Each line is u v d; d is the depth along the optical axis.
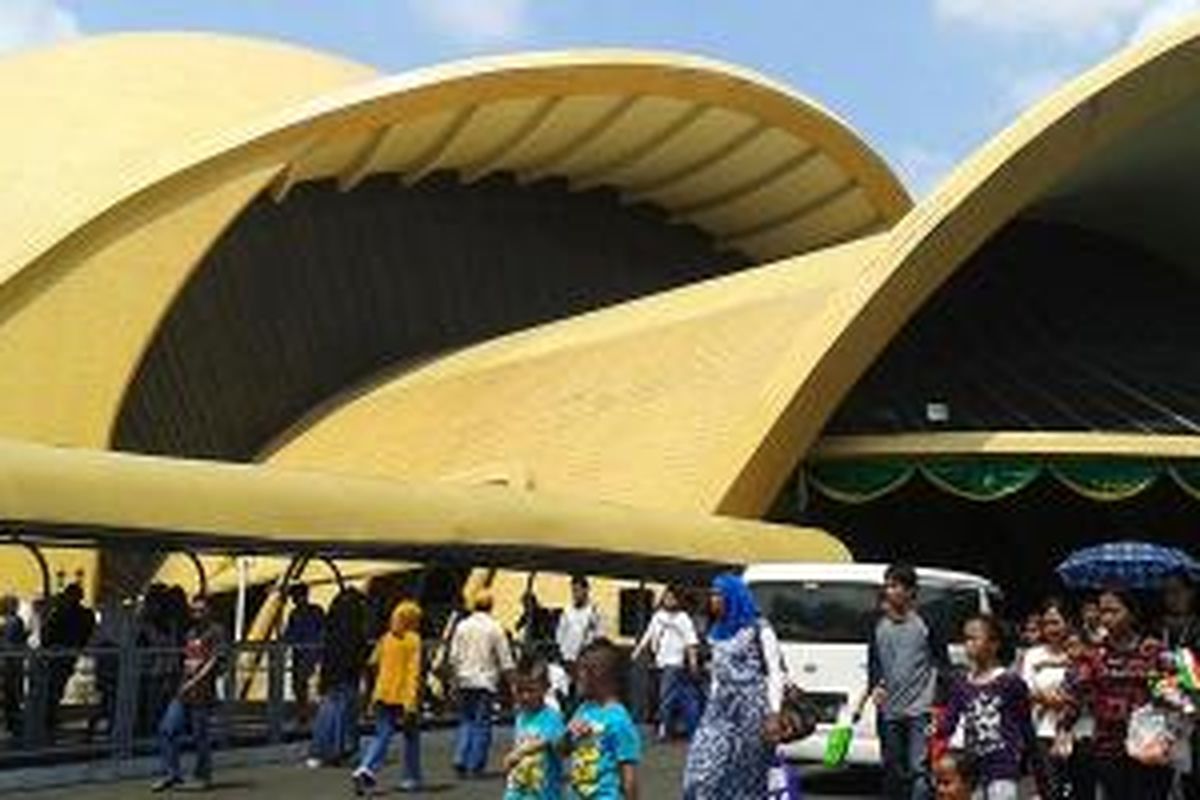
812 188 50.25
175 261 39.44
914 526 40.66
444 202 48.34
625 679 9.98
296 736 20.89
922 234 30.73
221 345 42.16
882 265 30.69
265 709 20.64
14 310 35.78
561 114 44.72
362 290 45.91
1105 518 41.03
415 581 29.89
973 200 30.89
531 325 49.69
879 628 12.75
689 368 32.91
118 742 17.69
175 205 36.50
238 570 29.17
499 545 23.19
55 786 16.66
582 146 47.50
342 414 40.91
